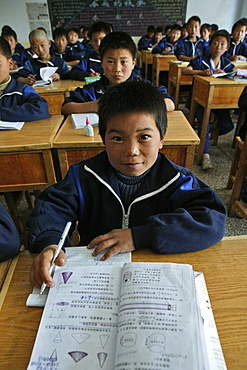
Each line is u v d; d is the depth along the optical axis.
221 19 6.96
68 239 0.72
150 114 0.63
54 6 6.54
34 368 0.37
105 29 2.93
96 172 0.79
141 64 6.72
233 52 4.28
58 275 0.52
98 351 0.39
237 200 1.82
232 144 3.02
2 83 1.65
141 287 0.46
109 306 0.45
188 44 4.84
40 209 0.70
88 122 1.34
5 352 0.41
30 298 0.49
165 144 1.31
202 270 0.55
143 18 6.86
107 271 0.53
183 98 4.86
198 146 2.86
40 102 1.63
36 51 3.25
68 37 5.54
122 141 0.64
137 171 0.68
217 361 0.38
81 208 0.81
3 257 0.59
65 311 0.45
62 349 0.40
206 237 0.61
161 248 0.59
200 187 0.82
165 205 0.80
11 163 1.31
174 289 0.45
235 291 0.50
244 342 0.41
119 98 0.63
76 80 2.86
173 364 0.35
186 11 6.82
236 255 0.59
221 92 2.38
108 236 0.62
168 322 0.40
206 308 0.46
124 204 0.83
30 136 1.35
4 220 0.63
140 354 0.36
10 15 6.51
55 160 1.46
